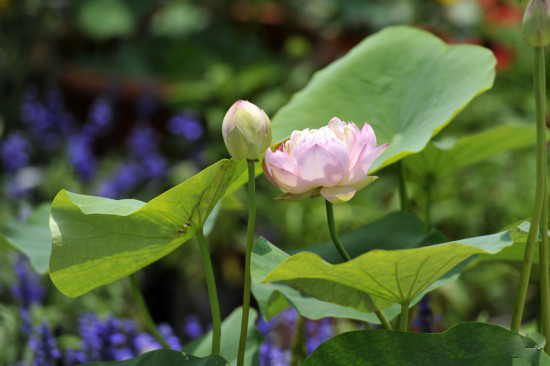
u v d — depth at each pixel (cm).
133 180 506
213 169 237
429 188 296
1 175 525
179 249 525
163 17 757
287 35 716
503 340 232
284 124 277
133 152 561
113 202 245
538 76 232
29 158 562
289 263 227
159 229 243
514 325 239
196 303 536
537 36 230
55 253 241
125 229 242
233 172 241
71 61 745
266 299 266
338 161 236
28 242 284
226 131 235
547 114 505
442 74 270
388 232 271
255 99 611
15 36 696
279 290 255
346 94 278
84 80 666
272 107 574
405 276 233
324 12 741
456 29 656
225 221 520
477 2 606
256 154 236
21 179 498
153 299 545
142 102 616
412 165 294
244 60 721
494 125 521
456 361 232
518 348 231
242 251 523
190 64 724
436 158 290
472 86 263
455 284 423
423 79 272
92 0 755
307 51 691
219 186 241
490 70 262
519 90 543
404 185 277
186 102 603
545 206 237
